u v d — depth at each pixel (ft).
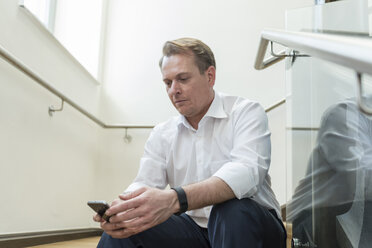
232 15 9.73
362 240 2.57
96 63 9.59
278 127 8.89
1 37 5.32
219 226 2.63
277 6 9.59
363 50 1.34
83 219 8.48
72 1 9.77
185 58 3.42
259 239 2.59
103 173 9.32
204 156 3.51
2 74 5.25
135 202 2.50
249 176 2.80
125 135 9.37
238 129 3.37
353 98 2.62
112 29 10.12
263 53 4.07
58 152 7.14
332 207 2.85
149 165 3.74
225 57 9.53
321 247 2.91
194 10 9.90
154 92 9.63
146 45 9.91
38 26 6.39
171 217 3.20
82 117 8.39
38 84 6.31
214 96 3.62
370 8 3.02
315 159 3.04
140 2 10.16
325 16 3.17
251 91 9.25
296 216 3.20
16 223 5.67
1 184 5.27
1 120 5.23
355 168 2.68
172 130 3.80
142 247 2.91
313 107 3.09
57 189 7.14
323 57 1.69
